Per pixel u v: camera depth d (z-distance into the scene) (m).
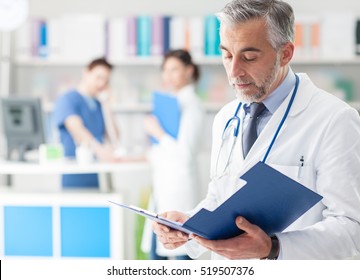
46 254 6.02
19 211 6.06
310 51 7.81
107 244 6.00
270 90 2.77
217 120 3.09
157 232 2.74
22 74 8.48
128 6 8.40
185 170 6.21
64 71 8.47
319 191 2.63
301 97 2.79
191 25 7.93
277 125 2.77
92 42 8.01
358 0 8.18
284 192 2.37
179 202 6.21
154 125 6.38
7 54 8.14
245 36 2.52
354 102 8.03
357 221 2.52
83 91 7.00
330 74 8.11
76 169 6.00
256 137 2.86
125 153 7.20
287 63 2.68
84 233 6.01
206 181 7.86
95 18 8.00
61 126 6.82
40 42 8.09
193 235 2.55
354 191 2.53
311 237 2.50
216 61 7.94
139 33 7.99
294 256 2.51
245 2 2.55
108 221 6.00
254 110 2.86
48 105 8.24
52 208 6.03
